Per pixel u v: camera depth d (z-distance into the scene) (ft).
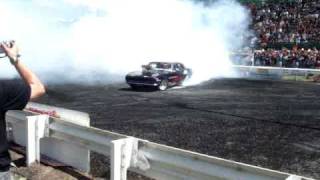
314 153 28.07
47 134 22.80
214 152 27.91
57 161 23.17
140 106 47.03
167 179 16.88
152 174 17.52
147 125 36.37
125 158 18.16
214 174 15.02
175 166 16.48
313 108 47.26
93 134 19.98
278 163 25.64
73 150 22.15
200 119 39.60
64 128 21.67
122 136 18.52
